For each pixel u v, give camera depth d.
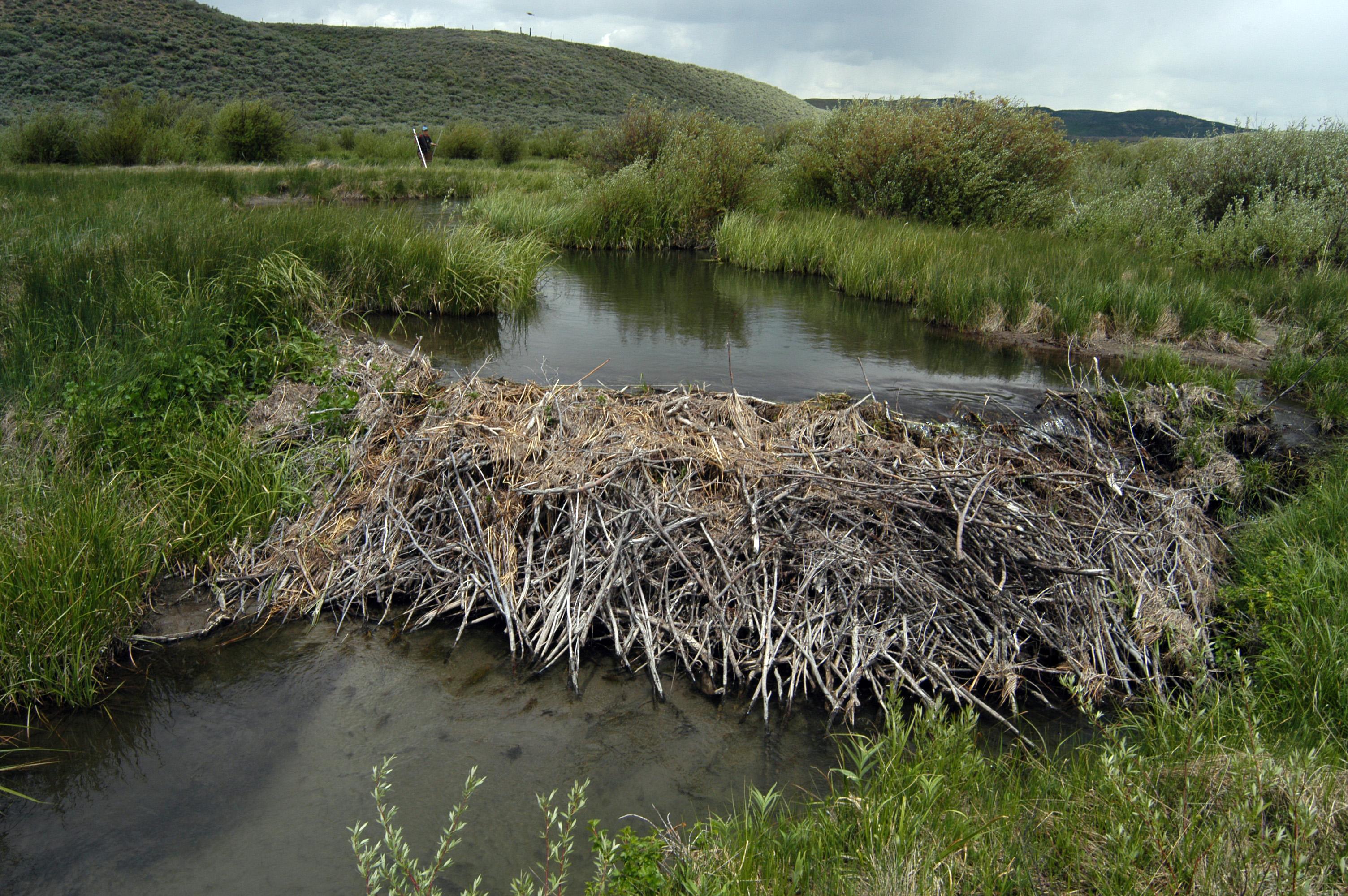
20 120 24.70
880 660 3.95
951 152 15.57
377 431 5.43
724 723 3.62
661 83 74.06
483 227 11.98
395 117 48.03
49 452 4.93
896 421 5.77
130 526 4.35
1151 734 3.47
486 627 4.25
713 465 4.74
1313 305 9.36
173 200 12.81
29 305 6.42
